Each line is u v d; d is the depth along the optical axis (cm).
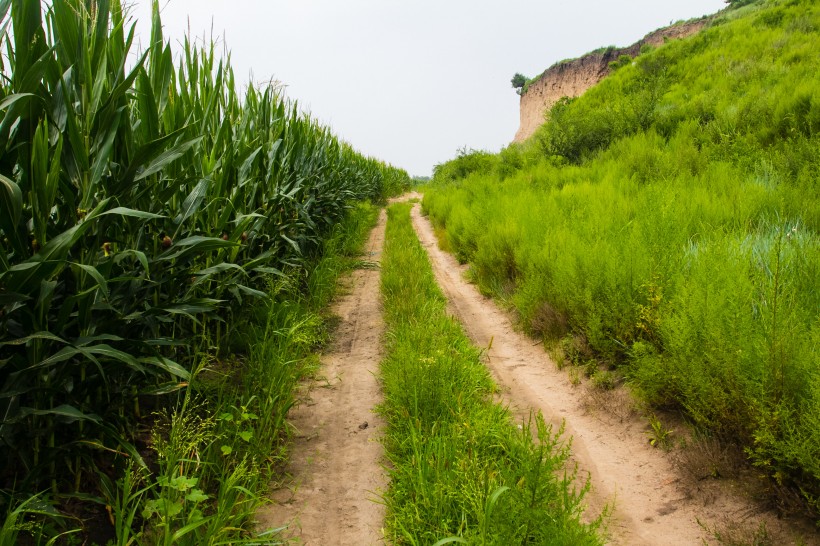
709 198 687
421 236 1402
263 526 264
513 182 1461
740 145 1044
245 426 331
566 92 5188
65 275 259
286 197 610
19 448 241
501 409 361
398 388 362
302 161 841
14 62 245
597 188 970
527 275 637
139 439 320
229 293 481
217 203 417
